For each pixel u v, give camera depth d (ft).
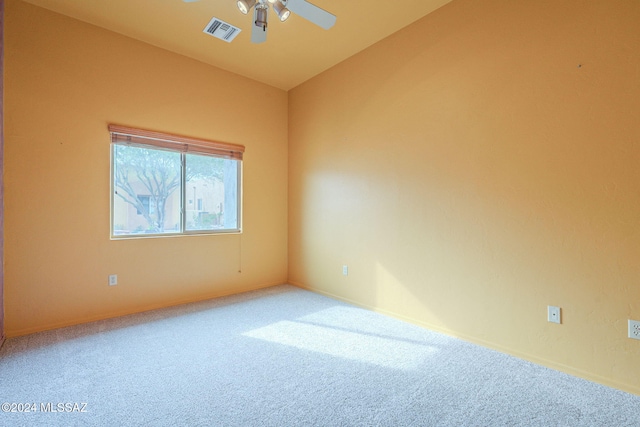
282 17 6.68
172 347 7.96
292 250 14.51
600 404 5.69
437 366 7.07
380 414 5.41
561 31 6.81
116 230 10.30
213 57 11.60
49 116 8.93
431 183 9.25
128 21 9.48
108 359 7.29
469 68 8.36
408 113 9.83
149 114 10.63
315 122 13.23
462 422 5.21
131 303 10.41
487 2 8.00
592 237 6.46
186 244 11.65
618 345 6.17
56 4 8.70
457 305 8.66
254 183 13.51
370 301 11.05
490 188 7.97
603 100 6.30
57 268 9.11
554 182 6.94
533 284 7.27
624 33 6.06
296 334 8.86
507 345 7.69
